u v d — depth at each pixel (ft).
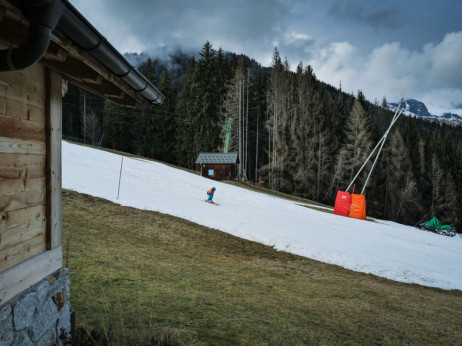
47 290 10.69
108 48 8.67
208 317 17.39
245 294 23.13
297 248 40.68
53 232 11.41
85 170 63.52
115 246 30.09
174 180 82.74
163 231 39.27
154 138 204.44
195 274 26.25
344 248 44.21
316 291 26.76
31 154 10.23
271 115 181.98
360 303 25.05
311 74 200.64
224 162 142.92
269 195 110.73
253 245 40.40
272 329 17.31
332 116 198.70
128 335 13.41
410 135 219.61
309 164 167.12
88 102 207.92
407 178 175.11
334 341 17.17
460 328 22.80
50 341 10.83
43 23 6.24
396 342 18.38
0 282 8.39
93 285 19.27
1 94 8.73
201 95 205.36
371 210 167.22
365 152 169.17
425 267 41.88
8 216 9.05
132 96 12.83
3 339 8.36
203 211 52.95
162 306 17.79
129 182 63.82
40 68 10.75
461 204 200.03
